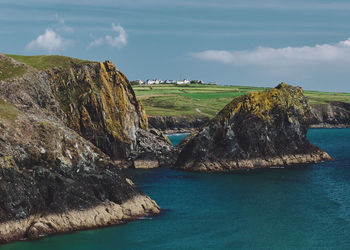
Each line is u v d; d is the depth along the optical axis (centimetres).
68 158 5706
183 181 8331
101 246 4562
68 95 9956
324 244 4747
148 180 8462
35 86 8412
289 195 7044
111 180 5697
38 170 5156
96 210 5259
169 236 4956
